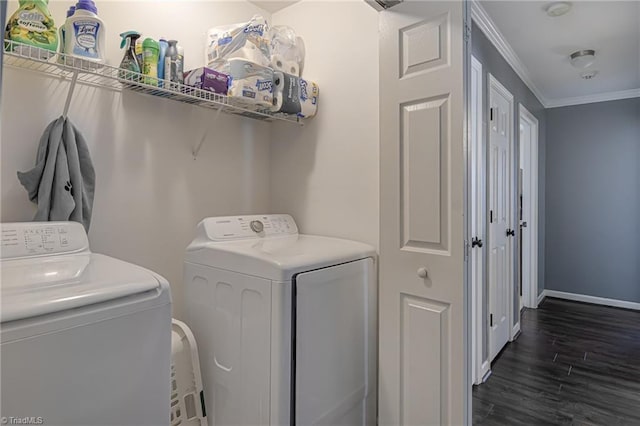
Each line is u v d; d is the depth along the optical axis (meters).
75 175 1.33
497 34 2.51
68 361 0.76
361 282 1.60
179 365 1.39
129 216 1.61
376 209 1.78
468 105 1.42
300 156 2.10
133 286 0.88
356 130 1.86
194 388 1.40
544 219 4.24
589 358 2.65
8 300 0.74
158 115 1.71
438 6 1.44
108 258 1.18
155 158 1.70
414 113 1.51
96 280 0.90
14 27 1.14
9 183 1.29
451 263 1.42
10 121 1.28
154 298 0.91
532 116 3.66
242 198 2.09
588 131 4.01
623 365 2.54
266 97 1.70
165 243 1.74
